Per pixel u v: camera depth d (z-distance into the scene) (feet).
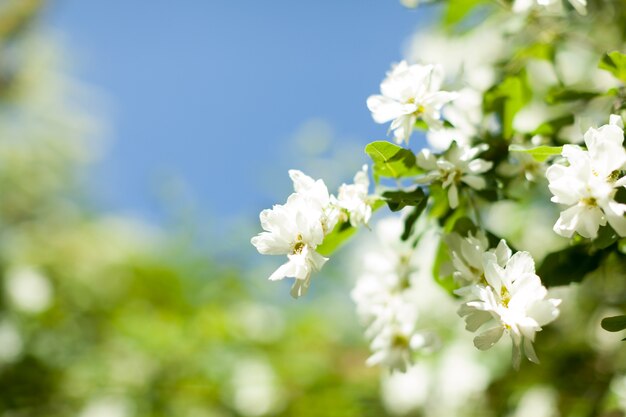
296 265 1.80
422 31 3.06
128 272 5.36
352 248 4.45
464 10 2.61
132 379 4.08
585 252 1.97
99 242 6.05
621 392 2.40
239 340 4.34
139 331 4.32
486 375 2.99
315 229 1.82
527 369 2.81
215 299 4.96
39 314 4.36
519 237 2.72
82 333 4.72
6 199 9.52
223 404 3.99
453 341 3.19
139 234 6.65
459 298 2.11
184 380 4.06
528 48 2.44
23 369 4.10
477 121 2.19
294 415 3.86
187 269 5.31
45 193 10.09
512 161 2.11
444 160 1.96
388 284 2.18
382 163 1.95
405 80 1.93
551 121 2.11
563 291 2.63
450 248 1.97
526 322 1.73
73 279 5.15
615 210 1.70
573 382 2.69
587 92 2.12
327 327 4.64
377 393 3.65
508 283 1.76
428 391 3.16
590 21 2.49
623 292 2.49
